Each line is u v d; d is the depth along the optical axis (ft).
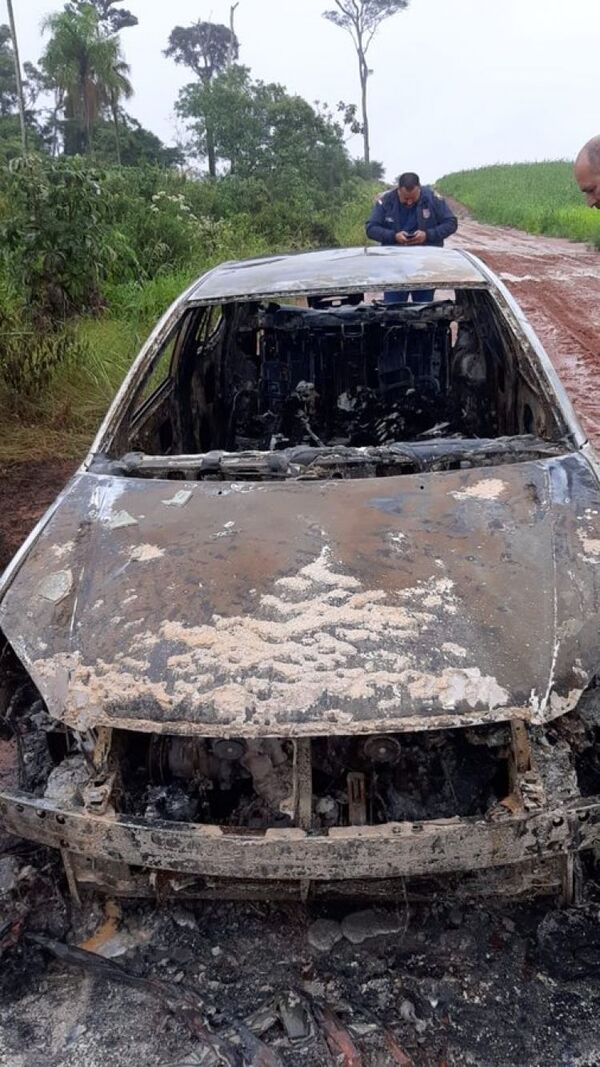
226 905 7.38
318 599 6.98
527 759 6.34
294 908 7.29
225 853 6.27
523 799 6.17
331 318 12.35
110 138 93.04
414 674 6.37
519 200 112.06
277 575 7.27
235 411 12.98
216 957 6.92
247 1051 6.12
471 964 6.66
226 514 8.25
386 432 12.41
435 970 6.64
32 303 26.94
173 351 11.56
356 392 12.58
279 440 12.48
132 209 37.86
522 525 7.70
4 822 6.98
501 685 6.31
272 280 11.27
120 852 6.53
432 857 6.14
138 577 7.53
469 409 12.19
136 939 7.14
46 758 7.89
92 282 28.30
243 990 6.62
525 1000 6.34
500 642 6.56
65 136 97.14
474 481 8.43
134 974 6.81
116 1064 6.13
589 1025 6.12
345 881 6.67
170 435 11.89
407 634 6.63
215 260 39.42
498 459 9.00
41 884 7.69
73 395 21.90
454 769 6.89
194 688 6.48
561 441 9.14
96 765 6.76
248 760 6.88
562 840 6.20
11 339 22.36
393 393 12.51
